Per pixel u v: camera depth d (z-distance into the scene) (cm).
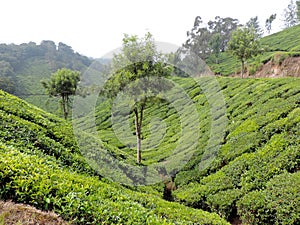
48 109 5322
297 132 1407
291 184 1099
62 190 634
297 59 4409
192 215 1015
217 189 1377
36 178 625
